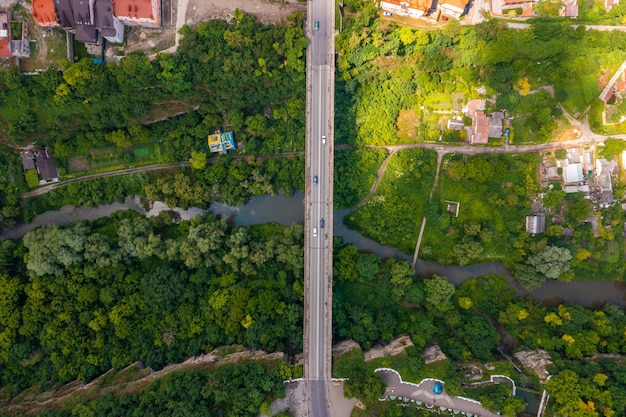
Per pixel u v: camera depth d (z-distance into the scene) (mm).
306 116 110750
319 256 109875
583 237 114500
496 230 115125
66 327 110625
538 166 115188
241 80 108500
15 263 114125
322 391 102938
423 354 107312
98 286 113312
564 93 112688
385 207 116125
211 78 107625
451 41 110938
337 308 110812
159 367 109688
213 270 115500
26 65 104562
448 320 111500
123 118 111688
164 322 112875
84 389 104312
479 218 115625
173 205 116812
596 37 108250
